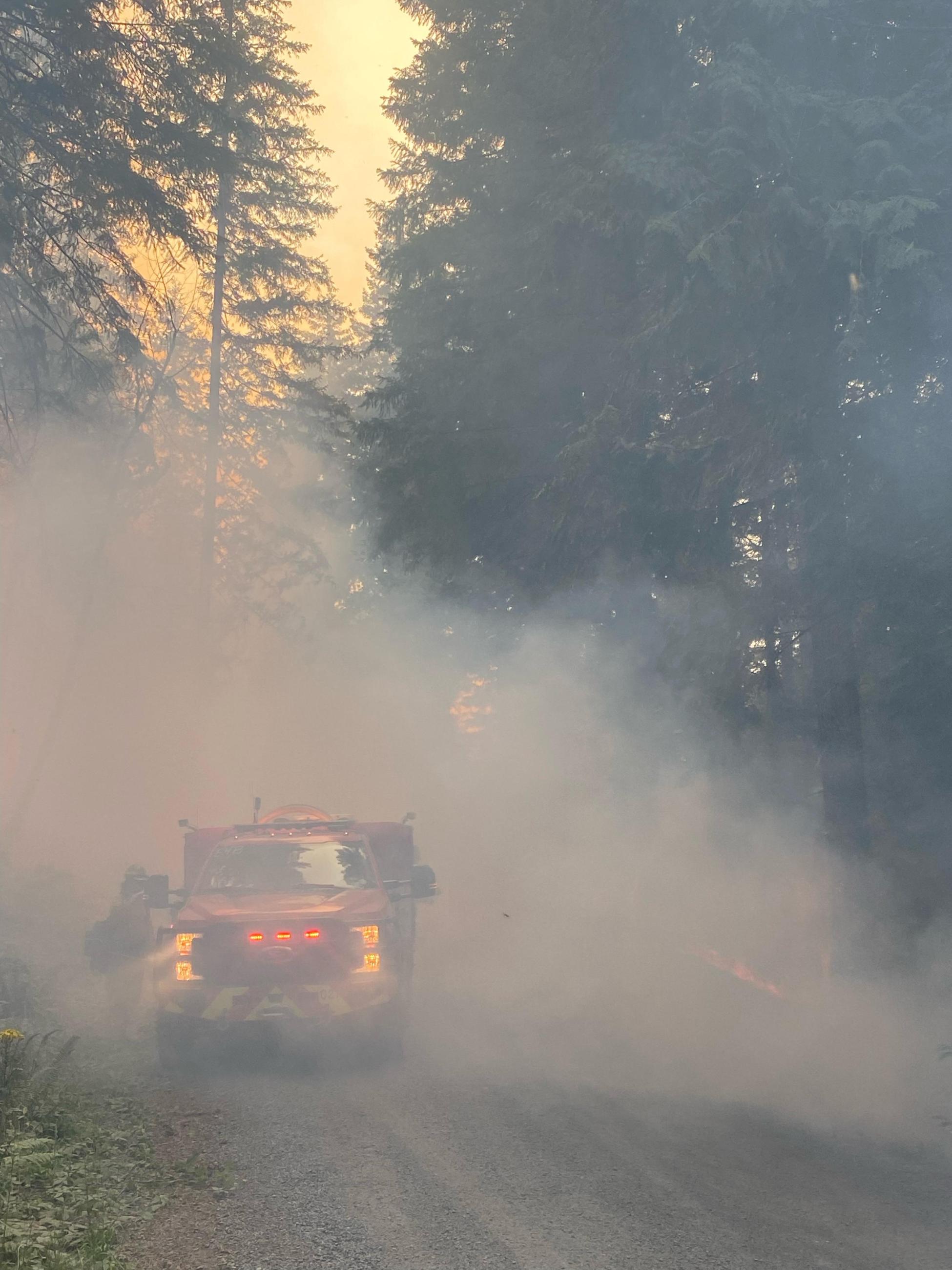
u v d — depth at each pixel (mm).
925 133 9617
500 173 16594
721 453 12398
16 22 13141
